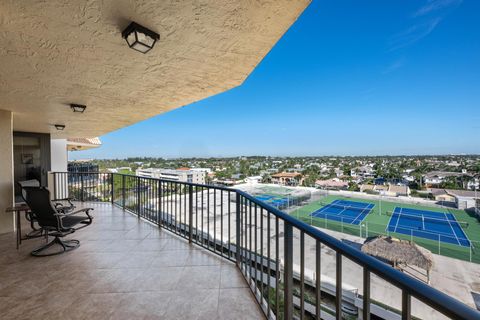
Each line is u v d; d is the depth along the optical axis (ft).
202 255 9.26
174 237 11.37
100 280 7.31
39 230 10.90
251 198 6.72
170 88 9.46
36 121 16.48
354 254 2.35
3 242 10.77
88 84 8.85
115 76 8.11
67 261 8.69
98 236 11.50
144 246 10.21
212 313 5.76
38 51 6.17
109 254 9.34
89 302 6.17
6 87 9.07
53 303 6.12
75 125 18.39
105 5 4.41
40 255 9.14
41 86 9.00
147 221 14.26
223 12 4.75
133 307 5.98
